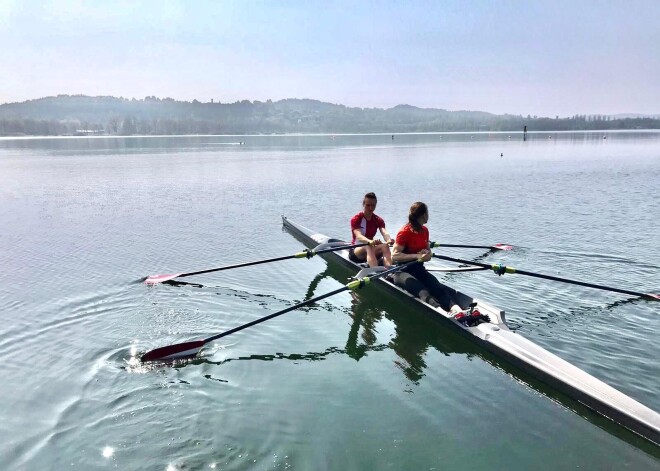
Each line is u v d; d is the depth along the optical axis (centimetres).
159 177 3120
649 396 613
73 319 863
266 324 870
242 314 909
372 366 723
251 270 1191
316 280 1131
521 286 1023
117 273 1134
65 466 497
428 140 11212
